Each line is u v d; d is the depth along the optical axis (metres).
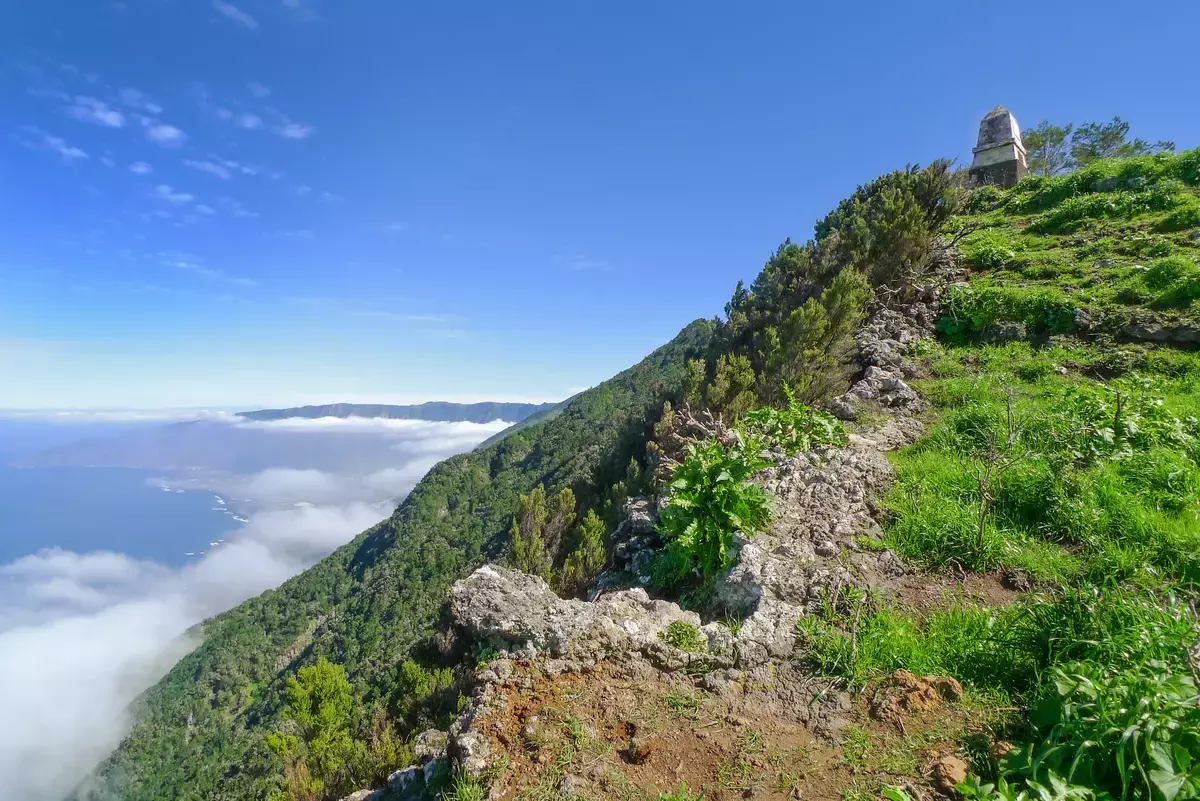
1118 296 10.16
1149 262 11.06
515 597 4.26
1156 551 4.51
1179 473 5.40
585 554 8.88
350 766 6.24
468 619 4.18
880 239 13.29
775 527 5.25
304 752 8.33
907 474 6.30
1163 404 6.86
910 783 2.69
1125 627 3.15
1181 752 2.21
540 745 3.03
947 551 4.93
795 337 10.54
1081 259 12.12
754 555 4.67
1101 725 2.46
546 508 12.05
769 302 14.98
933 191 16.39
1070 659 3.15
